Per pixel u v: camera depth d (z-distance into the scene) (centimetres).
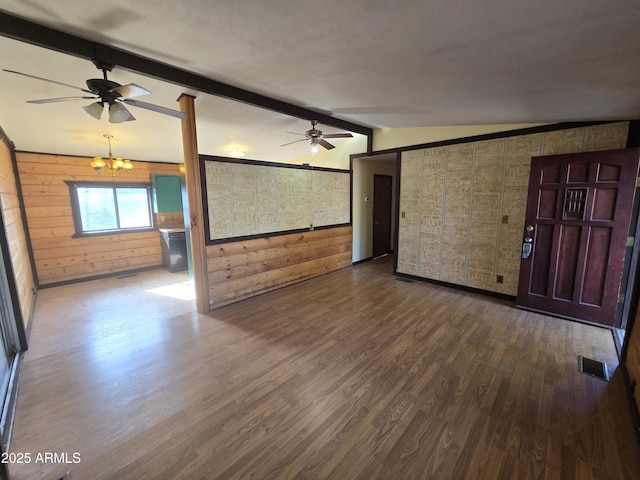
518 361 255
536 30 152
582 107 274
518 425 184
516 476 151
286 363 256
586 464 157
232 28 184
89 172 534
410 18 154
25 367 255
